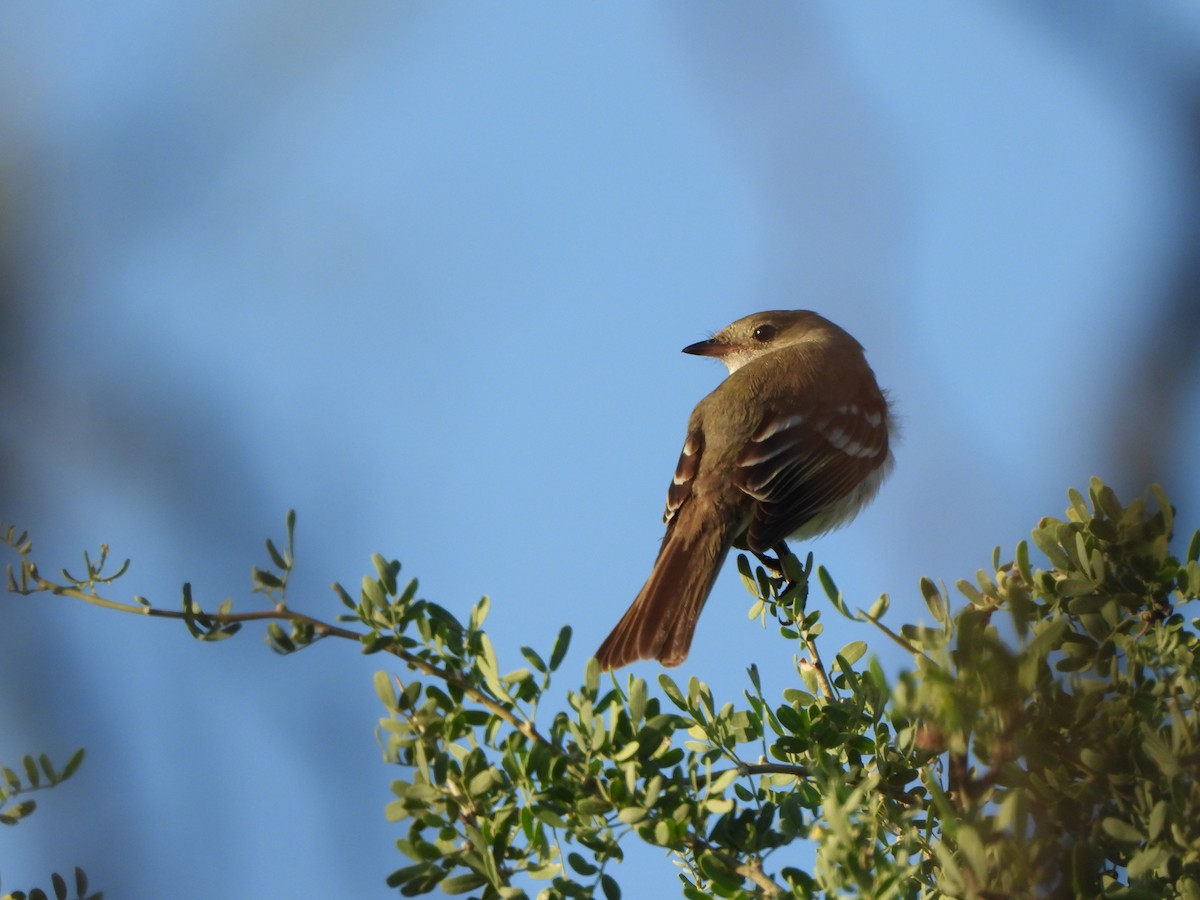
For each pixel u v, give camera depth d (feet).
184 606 22.25
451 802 21.04
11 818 22.54
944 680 19.75
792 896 20.63
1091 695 21.86
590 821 21.09
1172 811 20.80
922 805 22.82
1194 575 23.94
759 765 23.65
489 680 21.44
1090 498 24.95
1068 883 20.31
